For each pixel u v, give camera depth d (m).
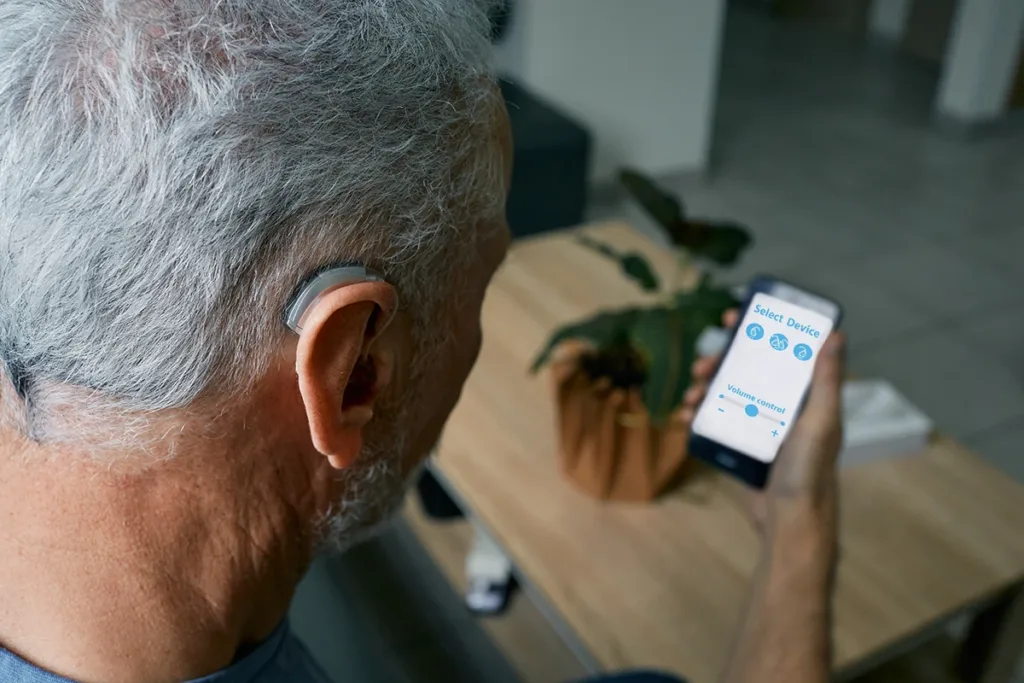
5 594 0.40
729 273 2.69
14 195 0.33
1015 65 3.76
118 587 0.41
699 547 0.98
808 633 0.67
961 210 3.18
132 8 0.34
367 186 0.37
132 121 0.33
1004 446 2.00
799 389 0.77
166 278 0.34
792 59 4.79
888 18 4.90
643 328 0.92
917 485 1.09
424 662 1.33
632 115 3.15
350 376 0.43
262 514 0.44
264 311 0.37
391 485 0.53
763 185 3.35
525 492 1.04
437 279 0.44
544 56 2.88
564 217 2.64
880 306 2.55
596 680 0.71
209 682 0.45
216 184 0.34
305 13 0.35
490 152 0.44
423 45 0.39
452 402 0.54
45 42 0.33
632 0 2.92
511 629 1.39
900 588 0.94
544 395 1.21
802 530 0.72
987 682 1.18
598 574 0.94
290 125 0.34
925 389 2.19
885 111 4.12
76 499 0.39
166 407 0.37
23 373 0.36
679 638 0.87
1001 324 2.47
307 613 0.89
